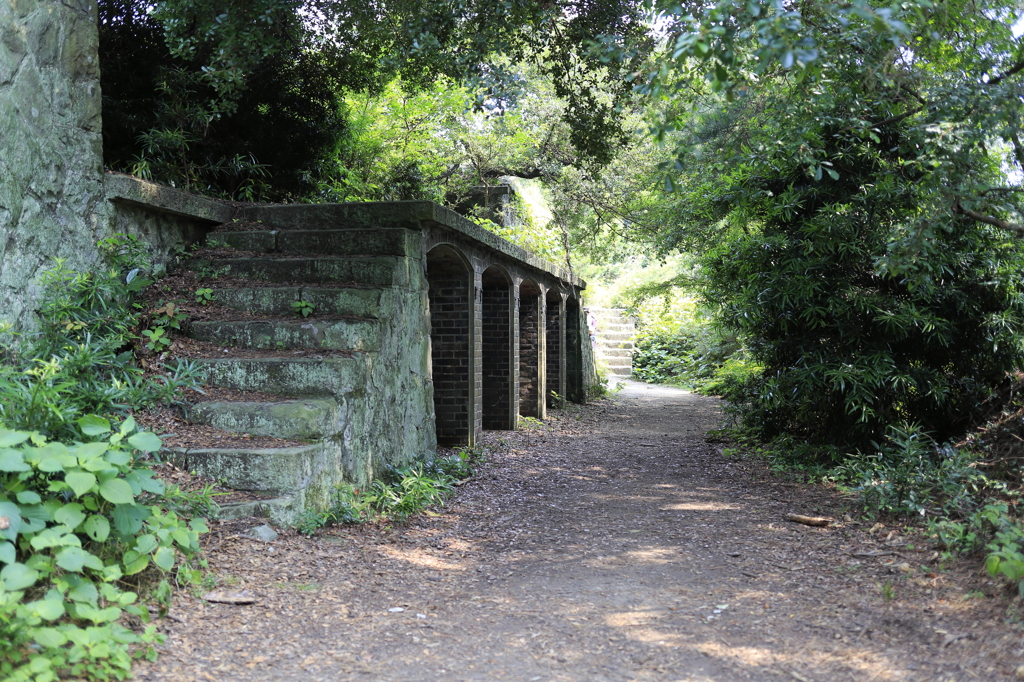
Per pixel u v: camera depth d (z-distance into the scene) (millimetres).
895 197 6484
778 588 3762
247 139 8547
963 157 4695
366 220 6629
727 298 8664
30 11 5090
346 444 5285
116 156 7703
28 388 3949
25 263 5023
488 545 4695
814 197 7129
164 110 7297
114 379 4609
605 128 7375
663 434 10281
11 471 3014
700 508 5699
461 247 7812
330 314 5969
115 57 7652
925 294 6523
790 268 6973
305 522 4445
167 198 6160
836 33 4145
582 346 14227
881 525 4809
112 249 5672
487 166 13484
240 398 5113
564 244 14727
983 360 7039
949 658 2838
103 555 3311
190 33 6801
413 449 6496
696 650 3033
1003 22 5121
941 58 4980
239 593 3510
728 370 15922
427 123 12281
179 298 6051
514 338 10031
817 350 7227
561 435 10016
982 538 3941
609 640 3160
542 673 2848
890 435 6840
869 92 4848
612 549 4590
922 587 3602
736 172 7316
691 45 3129
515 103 5520
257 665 2879
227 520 4211
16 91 4980
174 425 4812
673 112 3920
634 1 6203
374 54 7578
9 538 2834
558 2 6238
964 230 6496
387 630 3260
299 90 8820
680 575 4043
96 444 3217
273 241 6641
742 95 3668
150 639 2912
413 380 6543
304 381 5223
